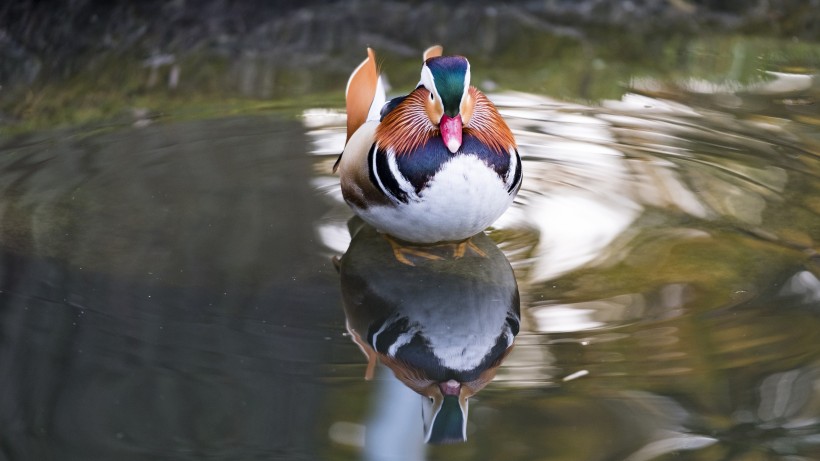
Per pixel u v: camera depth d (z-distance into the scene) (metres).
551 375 7.68
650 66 15.73
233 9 17.25
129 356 7.91
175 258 9.73
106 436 6.93
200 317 8.59
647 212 10.72
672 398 7.33
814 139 12.62
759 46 16.56
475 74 15.45
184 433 6.99
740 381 7.51
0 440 6.88
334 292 9.12
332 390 7.52
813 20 17.59
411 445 6.88
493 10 17.95
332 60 16.02
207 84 14.92
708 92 14.55
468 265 9.65
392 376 7.72
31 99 14.09
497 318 8.57
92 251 9.84
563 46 16.64
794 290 8.95
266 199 11.19
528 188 11.34
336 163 11.27
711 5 18.17
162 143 12.78
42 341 8.12
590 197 11.09
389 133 9.47
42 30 15.78
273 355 7.98
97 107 14.00
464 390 7.49
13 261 9.60
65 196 11.10
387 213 9.65
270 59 15.98
